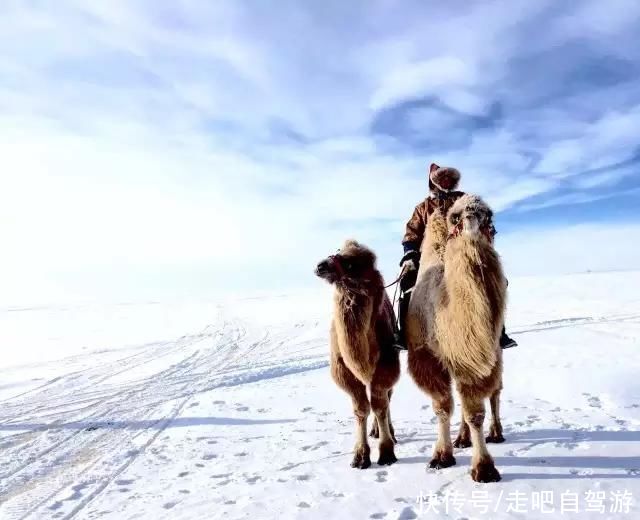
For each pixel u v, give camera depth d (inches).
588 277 1615.4
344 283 178.5
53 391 471.8
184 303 2137.1
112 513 179.2
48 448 281.4
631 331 530.9
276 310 1370.6
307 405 324.8
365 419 192.9
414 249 203.2
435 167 206.7
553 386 297.7
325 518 150.6
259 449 237.9
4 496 210.5
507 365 381.1
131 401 399.5
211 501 177.0
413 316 177.8
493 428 203.0
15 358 743.1
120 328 1162.0
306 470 196.1
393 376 190.4
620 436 197.0
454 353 159.9
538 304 920.9
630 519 133.2
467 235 155.7
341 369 190.2
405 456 198.1
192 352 695.1
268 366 518.0
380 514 149.9
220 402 362.9
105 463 242.4
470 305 154.3
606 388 280.8
